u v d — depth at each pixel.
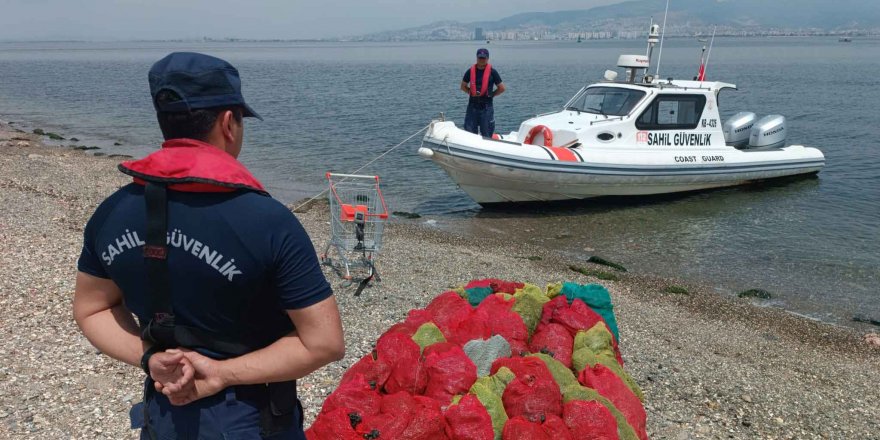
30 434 4.19
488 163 12.23
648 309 8.38
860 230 12.54
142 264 1.79
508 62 84.88
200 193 1.78
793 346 7.60
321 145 21.75
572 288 4.94
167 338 1.85
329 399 3.49
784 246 11.63
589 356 4.22
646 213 13.54
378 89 43.03
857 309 8.93
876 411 5.88
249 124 26.20
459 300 4.79
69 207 11.38
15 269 7.34
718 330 7.89
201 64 1.85
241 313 1.85
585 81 46.72
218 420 1.90
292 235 1.85
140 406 2.22
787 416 5.50
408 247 10.32
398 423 3.22
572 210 13.73
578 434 3.38
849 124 25.36
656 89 13.46
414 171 17.84
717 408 5.51
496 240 11.70
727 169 14.30
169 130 1.86
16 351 5.33
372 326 6.48
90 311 2.02
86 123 27.53
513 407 3.52
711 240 11.93
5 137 22.42
